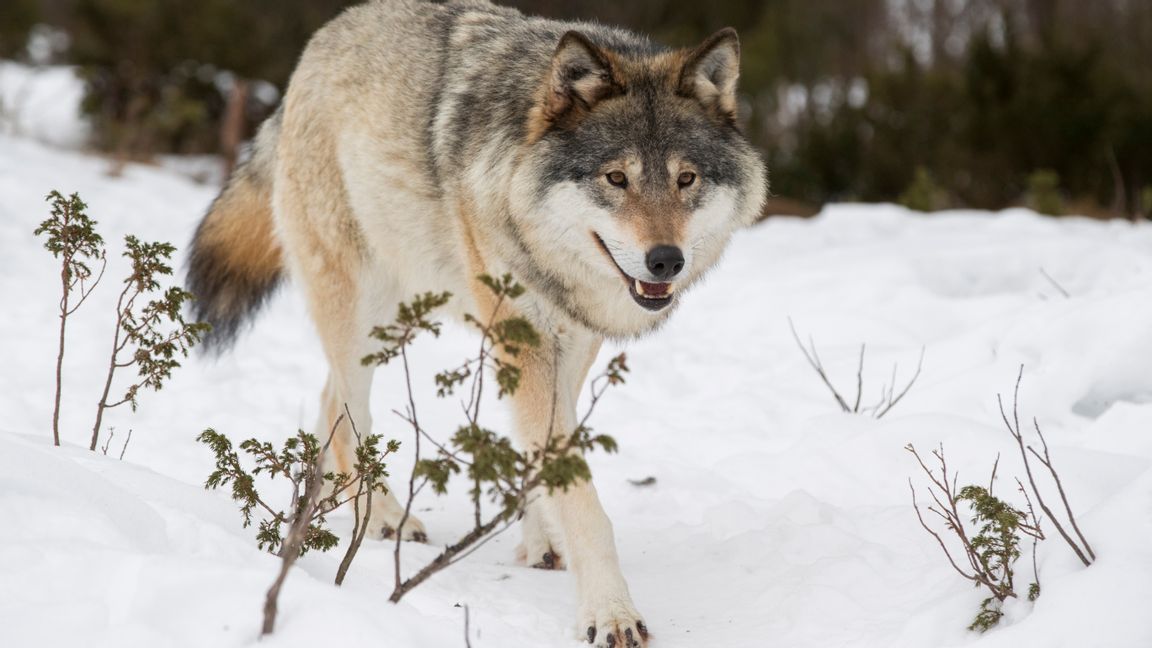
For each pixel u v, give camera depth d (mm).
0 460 5648
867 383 11891
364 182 9203
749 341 14078
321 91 9742
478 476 5547
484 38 8969
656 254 7340
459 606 6719
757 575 7809
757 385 12500
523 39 8766
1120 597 5703
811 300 14938
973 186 26156
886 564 7727
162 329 13672
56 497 5641
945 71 30125
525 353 7957
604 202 7672
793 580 7562
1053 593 5965
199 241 10953
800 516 8742
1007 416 10305
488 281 5887
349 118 9406
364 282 9594
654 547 8695
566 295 8047
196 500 6629
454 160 8484
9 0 33625
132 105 28547
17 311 13898
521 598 7359
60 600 5012
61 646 4773
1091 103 25703
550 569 8383
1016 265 15375
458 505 10078
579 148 7797
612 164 7695
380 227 9242
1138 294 10828
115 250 17297
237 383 12461
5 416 10312
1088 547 6160
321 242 9672
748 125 33281
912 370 11867
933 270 15445
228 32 29984
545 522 8422
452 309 9281
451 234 8742
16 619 4820
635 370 13430
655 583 7848
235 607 5074
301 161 9773
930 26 59094
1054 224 18578
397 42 9430
